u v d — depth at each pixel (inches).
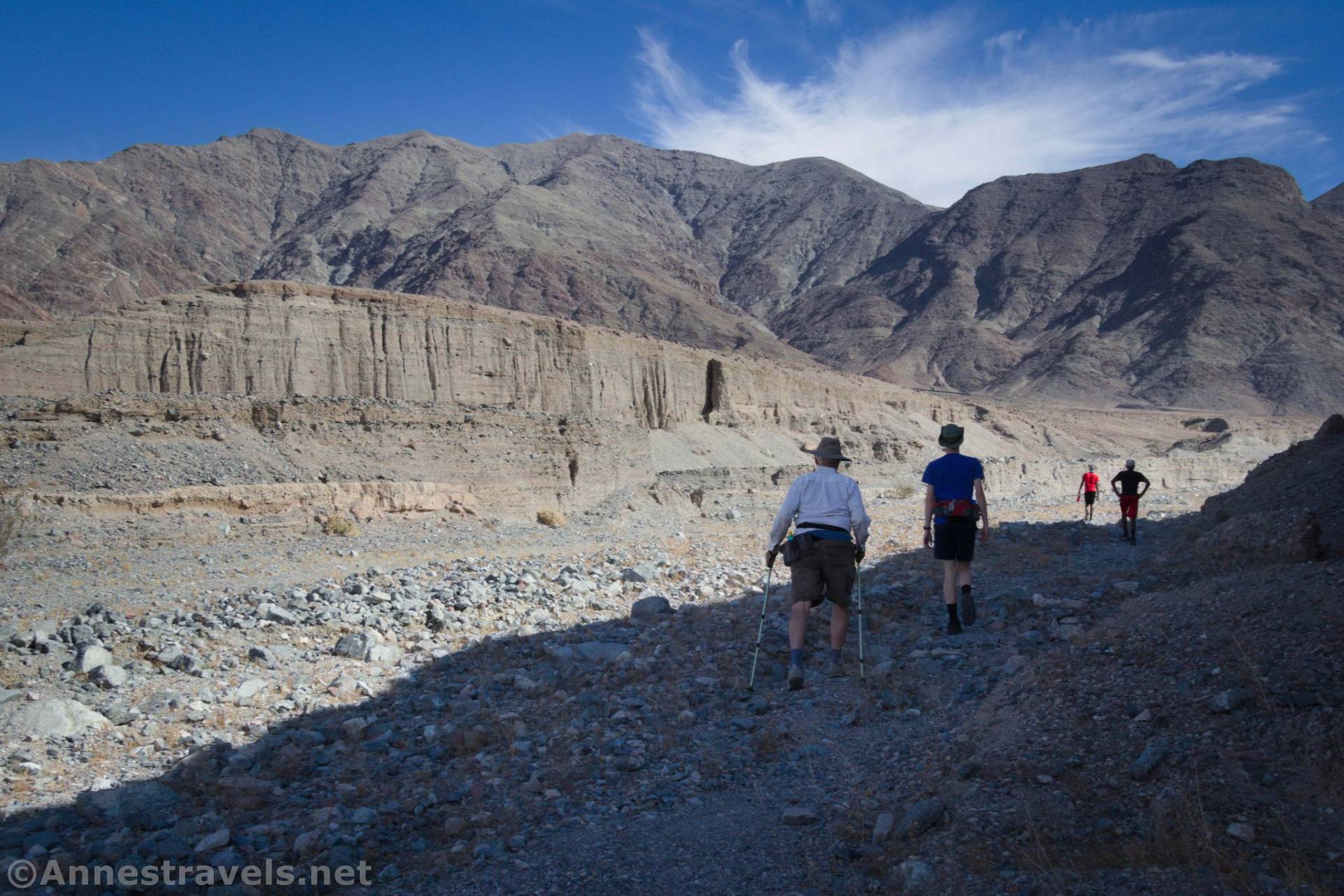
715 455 2714.1
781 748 257.6
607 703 310.8
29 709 310.8
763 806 220.8
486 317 2233.0
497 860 200.7
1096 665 255.6
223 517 931.3
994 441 4269.2
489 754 272.2
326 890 190.9
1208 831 173.0
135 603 538.6
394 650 419.5
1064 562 568.4
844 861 188.7
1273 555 428.1
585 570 652.7
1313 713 207.2
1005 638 350.6
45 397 1536.7
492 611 501.7
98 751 292.2
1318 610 255.4
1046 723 229.3
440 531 1050.1
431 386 2087.8
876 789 221.0
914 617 406.6
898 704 281.7
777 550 319.0
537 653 402.0
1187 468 2554.1
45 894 187.0
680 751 260.8
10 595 583.5
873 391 3939.5
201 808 240.2
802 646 319.9
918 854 183.0
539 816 223.3
